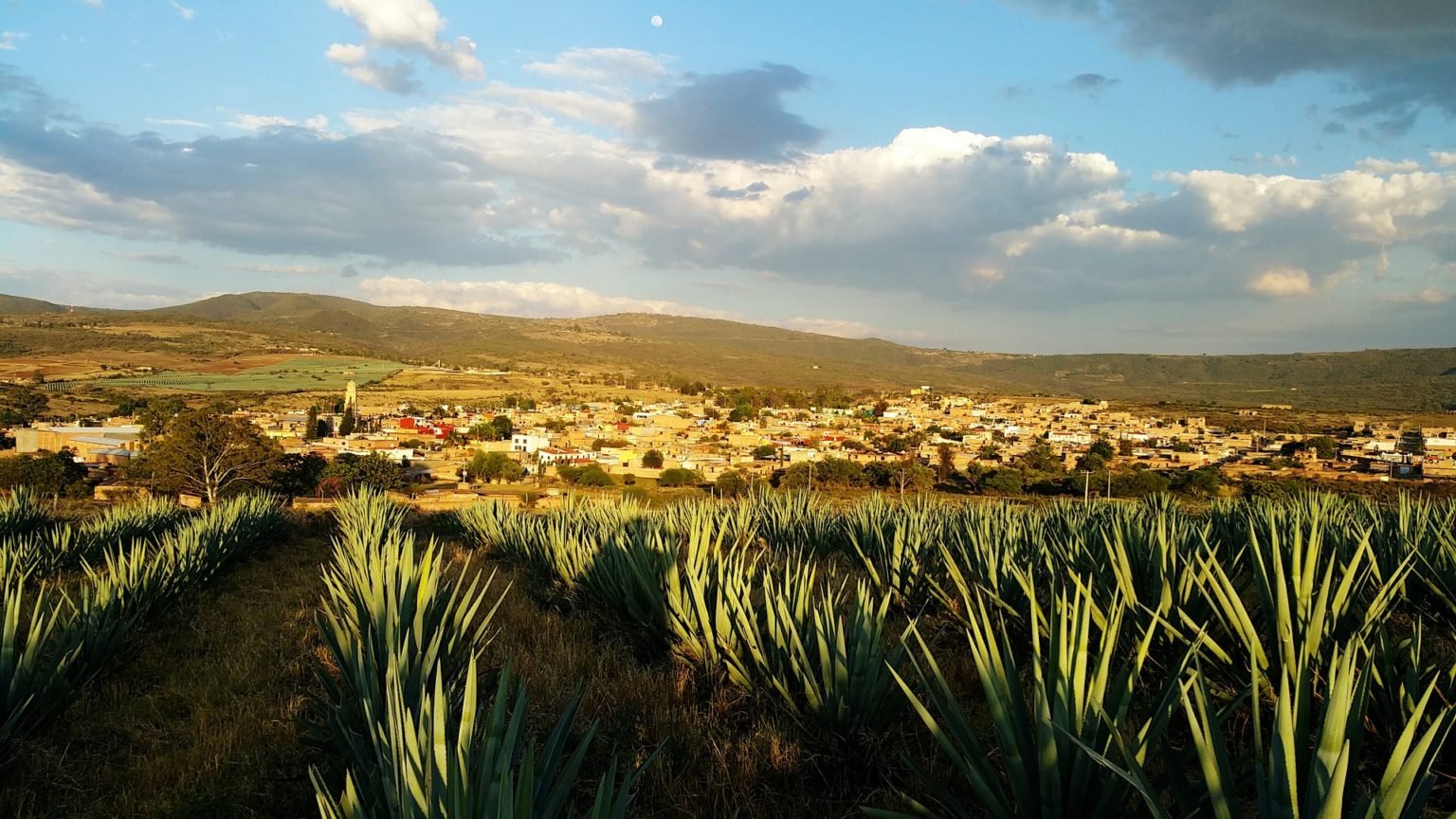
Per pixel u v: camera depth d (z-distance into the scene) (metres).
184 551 12.46
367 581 7.82
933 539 11.58
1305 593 4.98
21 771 5.54
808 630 6.02
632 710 6.23
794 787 4.92
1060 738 3.33
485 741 3.11
